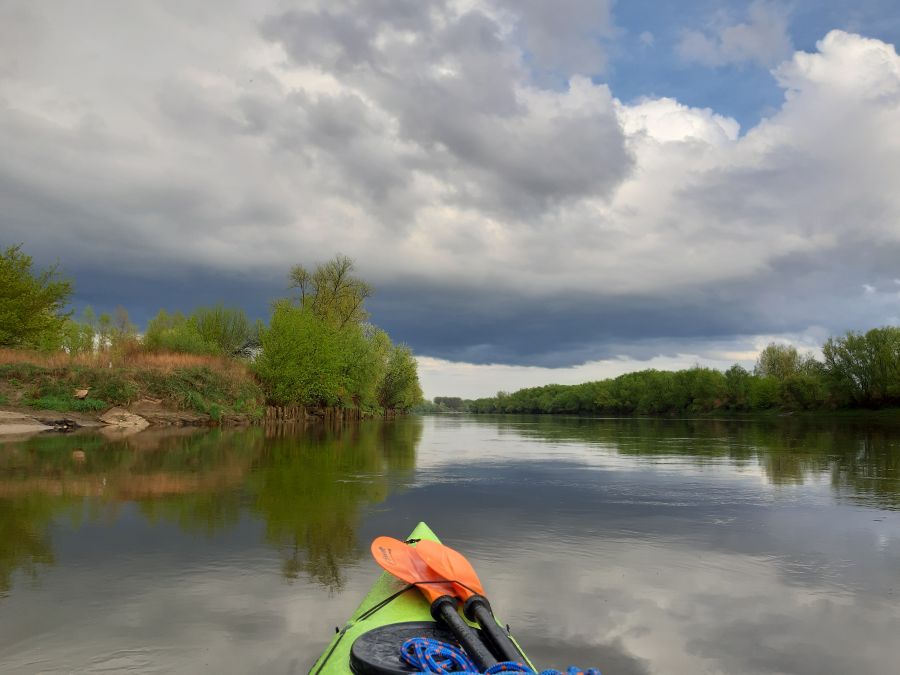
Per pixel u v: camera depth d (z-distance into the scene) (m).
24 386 23.75
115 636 3.89
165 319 47.41
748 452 18.83
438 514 8.11
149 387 27.05
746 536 7.03
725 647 3.85
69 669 3.42
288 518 7.64
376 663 2.70
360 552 6.02
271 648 3.72
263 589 4.85
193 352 33.81
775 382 76.19
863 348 62.75
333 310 49.25
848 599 4.82
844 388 64.56
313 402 42.44
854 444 22.56
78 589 4.82
